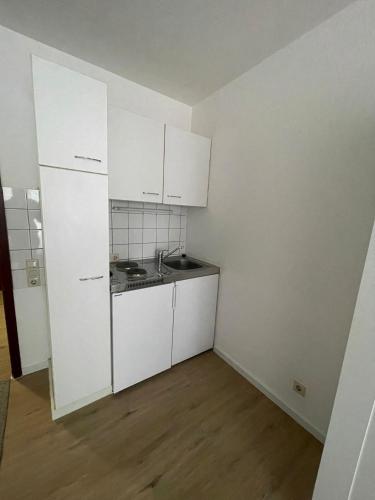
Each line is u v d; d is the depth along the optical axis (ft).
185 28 4.30
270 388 5.41
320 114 4.07
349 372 2.55
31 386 5.43
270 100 4.93
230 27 4.21
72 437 4.28
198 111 7.07
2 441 4.15
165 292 5.62
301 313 4.62
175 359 6.26
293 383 4.87
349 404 2.58
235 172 5.94
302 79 4.31
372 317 2.35
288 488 3.65
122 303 4.93
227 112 6.05
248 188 5.60
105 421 4.64
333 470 2.79
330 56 3.87
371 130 3.47
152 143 5.61
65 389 4.60
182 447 4.21
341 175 3.85
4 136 4.81
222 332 6.80
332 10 3.70
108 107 4.88
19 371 5.68
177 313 6.00
